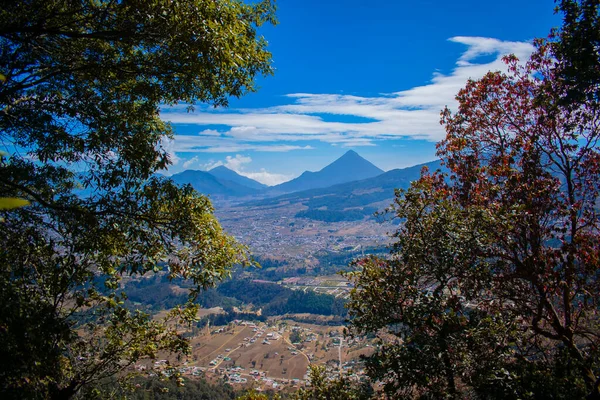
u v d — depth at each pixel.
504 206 8.77
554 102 9.30
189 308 9.10
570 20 7.64
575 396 7.36
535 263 8.65
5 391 4.73
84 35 5.99
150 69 6.99
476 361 7.39
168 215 7.69
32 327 4.90
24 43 6.10
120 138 7.05
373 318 9.16
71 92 7.09
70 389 7.64
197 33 6.09
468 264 8.73
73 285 7.29
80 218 6.27
